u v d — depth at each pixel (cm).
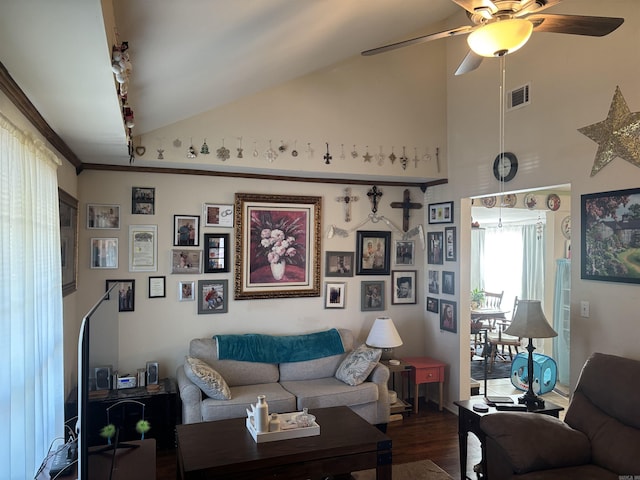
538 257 700
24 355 188
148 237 421
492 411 310
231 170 436
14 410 181
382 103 467
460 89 470
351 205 498
